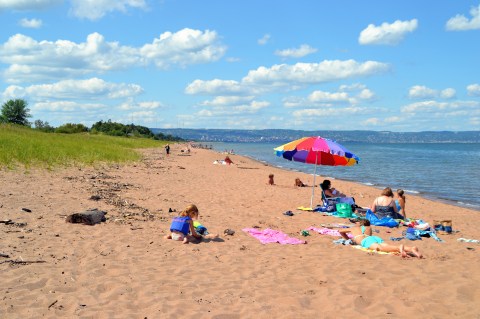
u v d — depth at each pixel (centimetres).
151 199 1434
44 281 611
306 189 2105
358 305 594
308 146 1367
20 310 516
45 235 847
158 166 2923
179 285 640
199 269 725
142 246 842
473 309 581
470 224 1358
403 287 662
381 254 866
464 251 925
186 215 926
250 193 1820
